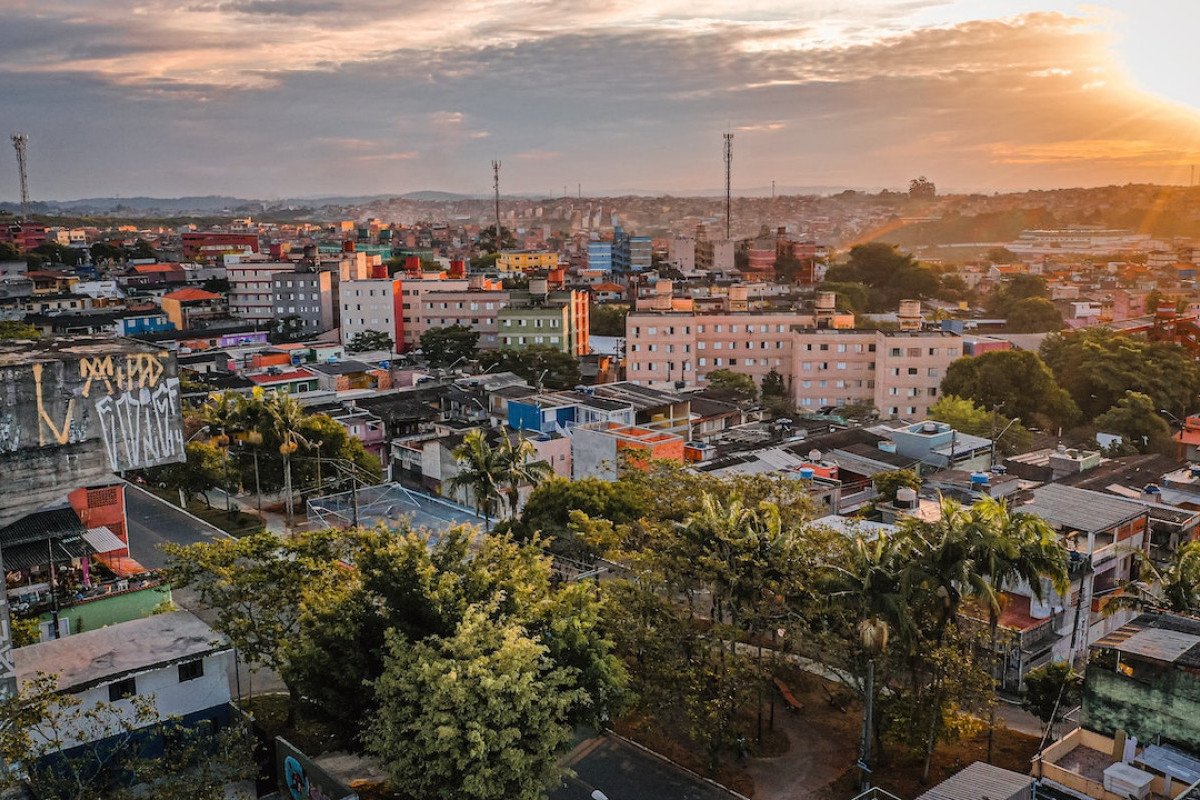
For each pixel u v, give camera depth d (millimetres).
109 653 44688
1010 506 67750
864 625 42562
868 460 92125
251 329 183375
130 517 88812
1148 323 194375
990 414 114938
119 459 39344
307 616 41875
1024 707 50938
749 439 112125
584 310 188000
